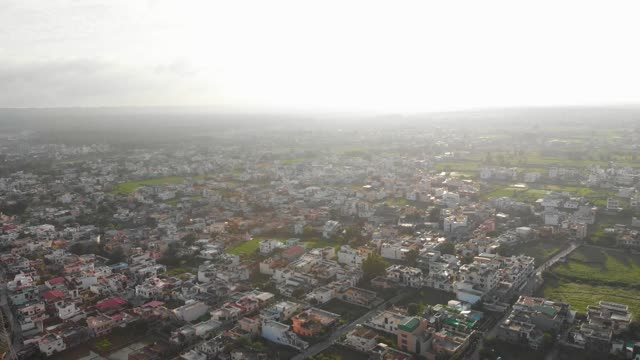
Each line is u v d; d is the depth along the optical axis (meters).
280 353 195.62
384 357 185.38
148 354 195.75
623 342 188.50
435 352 188.12
